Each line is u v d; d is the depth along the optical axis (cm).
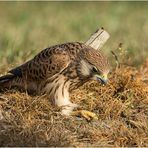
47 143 1153
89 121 1277
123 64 1559
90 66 1273
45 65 1296
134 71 1526
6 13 3919
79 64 1283
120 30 2825
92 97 1366
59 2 4288
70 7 4091
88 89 1395
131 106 1345
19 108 1297
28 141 1157
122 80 1407
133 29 2872
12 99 1319
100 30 1519
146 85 1427
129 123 1290
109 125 1272
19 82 1347
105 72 1270
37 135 1179
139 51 1834
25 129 1193
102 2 4128
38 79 1316
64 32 2883
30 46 2116
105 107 1327
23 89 1352
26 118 1255
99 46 1498
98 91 1391
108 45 1858
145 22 3222
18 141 1158
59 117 1268
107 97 1366
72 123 1254
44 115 1270
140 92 1390
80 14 3656
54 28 3103
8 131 1190
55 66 1287
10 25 3406
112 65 1581
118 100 1352
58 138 1173
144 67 1578
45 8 4053
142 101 1371
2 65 1519
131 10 3838
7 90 1361
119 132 1246
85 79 1298
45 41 2142
